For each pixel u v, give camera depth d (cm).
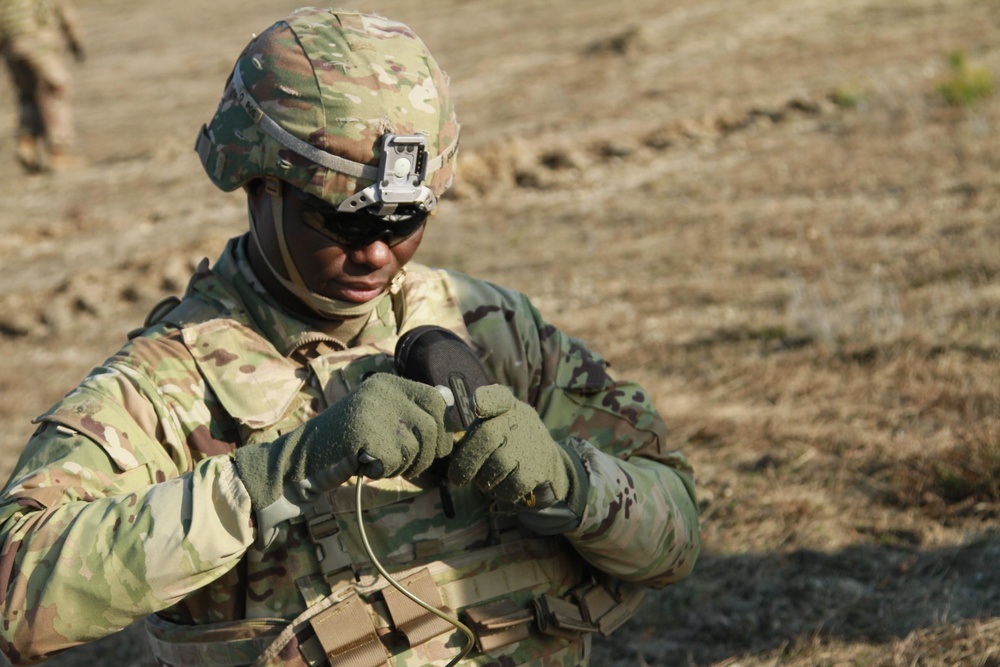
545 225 2222
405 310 440
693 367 1351
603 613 447
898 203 1931
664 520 438
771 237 1873
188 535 361
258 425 404
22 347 1997
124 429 391
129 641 944
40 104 3428
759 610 844
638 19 4366
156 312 442
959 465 973
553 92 3422
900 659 733
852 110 2723
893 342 1295
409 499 411
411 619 396
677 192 2300
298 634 389
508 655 416
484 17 5034
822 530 931
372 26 409
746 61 3469
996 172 1992
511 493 384
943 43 3312
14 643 360
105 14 7025
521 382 446
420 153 392
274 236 406
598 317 1612
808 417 1141
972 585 830
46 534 366
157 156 3478
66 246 2650
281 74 391
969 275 1498
